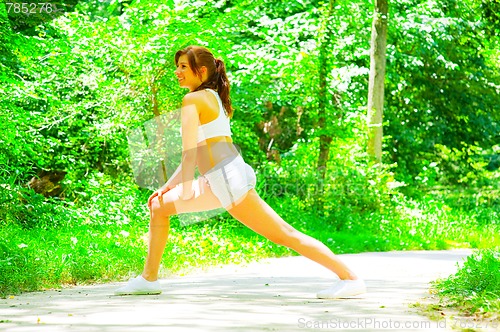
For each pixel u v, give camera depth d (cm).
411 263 1142
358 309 584
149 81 1691
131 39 1683
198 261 1095
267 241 1364
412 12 2484
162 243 673
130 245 1105
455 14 2531
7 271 784
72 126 1800
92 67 1716
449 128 2912
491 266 734
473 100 2864
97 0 2159
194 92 643
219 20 1864
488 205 2695
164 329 477
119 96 1683
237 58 1966
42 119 1576
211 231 1409
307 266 1076
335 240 1579
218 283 809
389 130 2773
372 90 2156
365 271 995
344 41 2208
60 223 1280
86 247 1018
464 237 1891
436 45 2553
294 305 604
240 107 2005
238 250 1246
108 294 690
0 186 1244
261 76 2052
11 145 1411
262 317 534
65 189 1645
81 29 1691
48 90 1603
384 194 2039
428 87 2789
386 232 1872
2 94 1432
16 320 522
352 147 2108
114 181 1664
